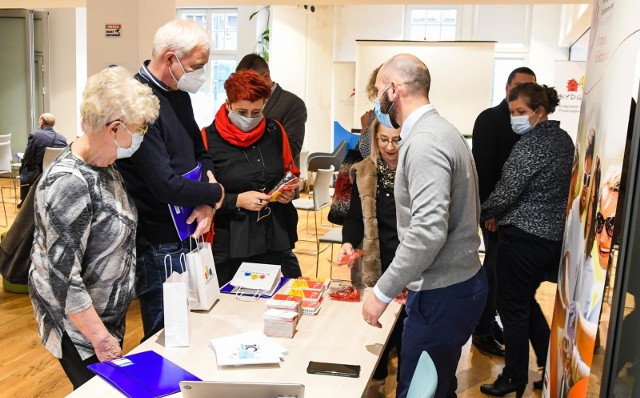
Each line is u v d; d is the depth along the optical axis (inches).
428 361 64.5
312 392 69.1
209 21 492.7
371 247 108.7
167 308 79.7
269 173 117.6
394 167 107.0
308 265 246.8
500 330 159.3
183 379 70.3
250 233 115.4
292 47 438.6
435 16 432.8
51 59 480.4
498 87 430.6
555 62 313.3
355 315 93.6
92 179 75.0
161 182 89.0
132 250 81.4
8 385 131.6
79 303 73.5
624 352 54.9
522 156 117.9
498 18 424.2
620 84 58.3
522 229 120.2
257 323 88.6
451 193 78.8
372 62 394.6
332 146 442.3
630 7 57.0
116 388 68.3
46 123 310.5
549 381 86.4
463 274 81.4
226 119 117.1
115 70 75.4
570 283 76.2
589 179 70.2
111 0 197.9
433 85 391.5
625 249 53.0
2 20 458.3
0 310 176.4
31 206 79.9
